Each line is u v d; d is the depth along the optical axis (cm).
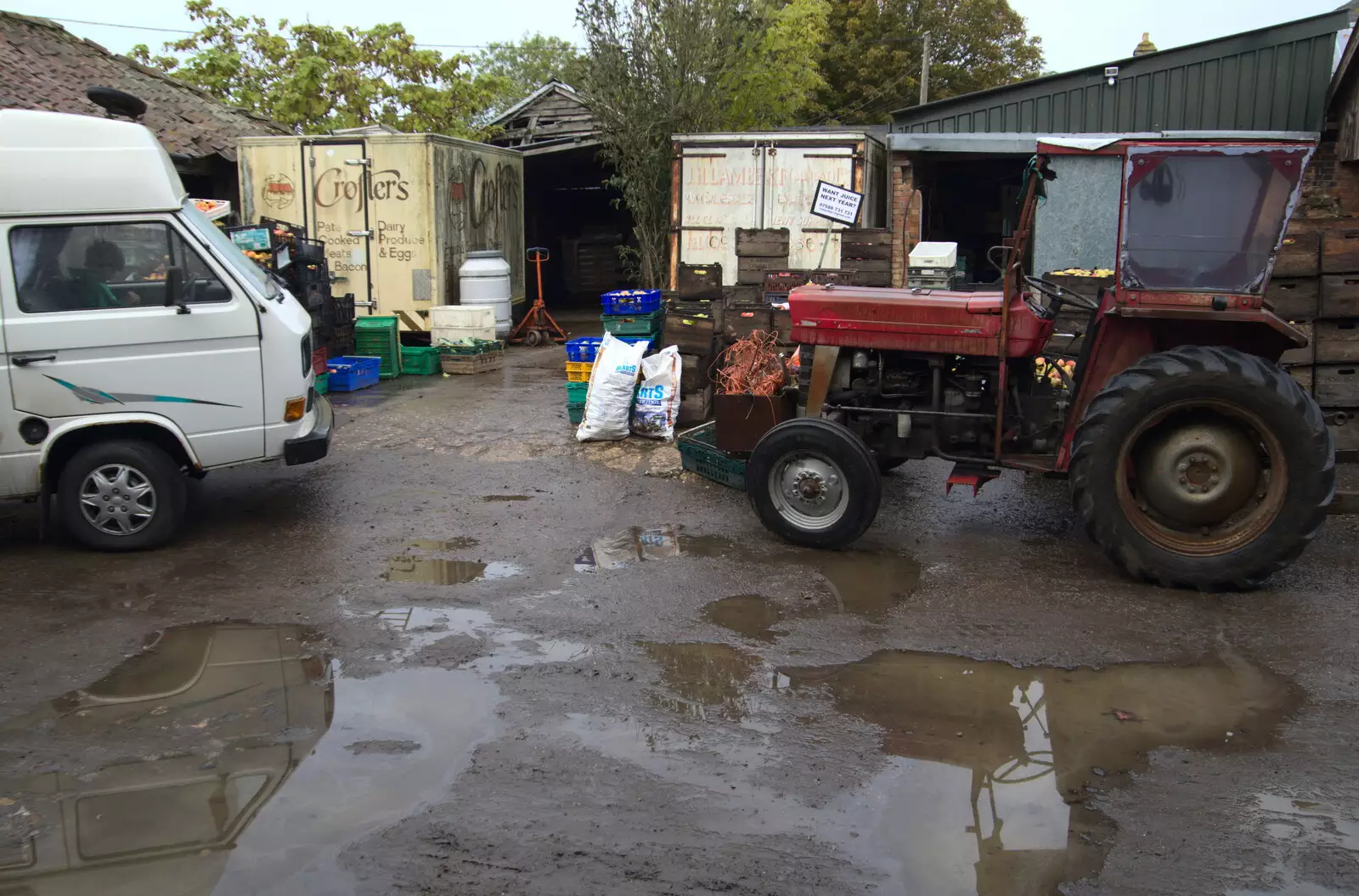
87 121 570
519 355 1378
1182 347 507
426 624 481
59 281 564
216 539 610
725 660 440
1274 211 486
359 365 1103
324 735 376
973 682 417
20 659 443
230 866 298
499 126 2142
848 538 570
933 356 579
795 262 1278
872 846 308
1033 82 1281
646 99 1505
